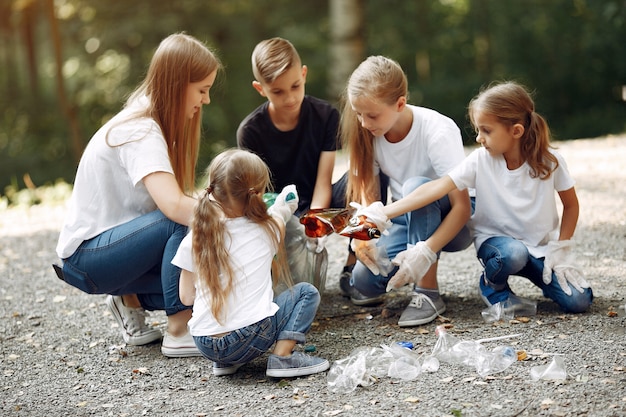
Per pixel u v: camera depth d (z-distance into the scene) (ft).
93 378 10.61
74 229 11.02
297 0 50.55
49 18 46.62
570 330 10.78
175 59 10.81
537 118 11.18
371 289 12.17
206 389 10.00
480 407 8.69
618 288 12.57
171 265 10.84
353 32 38.63
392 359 10.11
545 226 11.60
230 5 48.78
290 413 8.99
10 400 9.95
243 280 9.89
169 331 11.28
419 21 51.24
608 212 17.89
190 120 11.40
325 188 13.05
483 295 11.93
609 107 46.80
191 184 11.61
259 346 9.94
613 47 46.78
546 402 8.64
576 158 25.75
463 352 10.07
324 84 49.26
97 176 10.93
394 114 11.34
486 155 11.51
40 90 62.64
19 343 12.14
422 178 11.69
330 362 10.45
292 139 13.02
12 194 28.27
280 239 10.33
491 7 49.39
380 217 11.21
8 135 57.06
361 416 8.74
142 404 9.62
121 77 50.75
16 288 15.26
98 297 14.42
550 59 48.29
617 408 8.37
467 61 51.19
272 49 12.15
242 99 48.14
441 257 15.71
